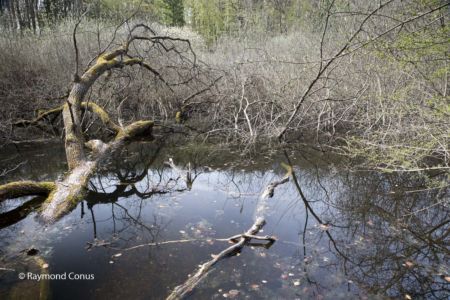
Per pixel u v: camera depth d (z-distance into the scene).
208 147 7.86
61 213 4.44
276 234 4.04
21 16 14.41
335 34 9.20
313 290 3.05
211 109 9.91
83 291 3.00
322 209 4.79
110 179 5.98
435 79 6.07
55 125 8.63
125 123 9.04
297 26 13.73
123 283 3.12
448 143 5.50
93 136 8.45
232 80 9.28
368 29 7.57
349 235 4.06
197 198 5.15
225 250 3.51
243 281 3.14
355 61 7.96
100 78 9.16
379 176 5.84
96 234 4.02
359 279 3.22
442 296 3.00
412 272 3.36
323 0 11.41
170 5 22.58
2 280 3.14
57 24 11.09
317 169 6.35
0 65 8.77
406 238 4.00
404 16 6.36
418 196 5.11
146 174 6.28
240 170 6.41
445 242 3.90
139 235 4.01
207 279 3.15
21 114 8.65
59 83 8.80
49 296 2.94
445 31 5.10
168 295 2.96
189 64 10.11
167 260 3.49
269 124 8.32
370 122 6.95
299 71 8.69
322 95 8.28
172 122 9.61
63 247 3.72
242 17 15.62
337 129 8.49
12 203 4.72
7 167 6.25
